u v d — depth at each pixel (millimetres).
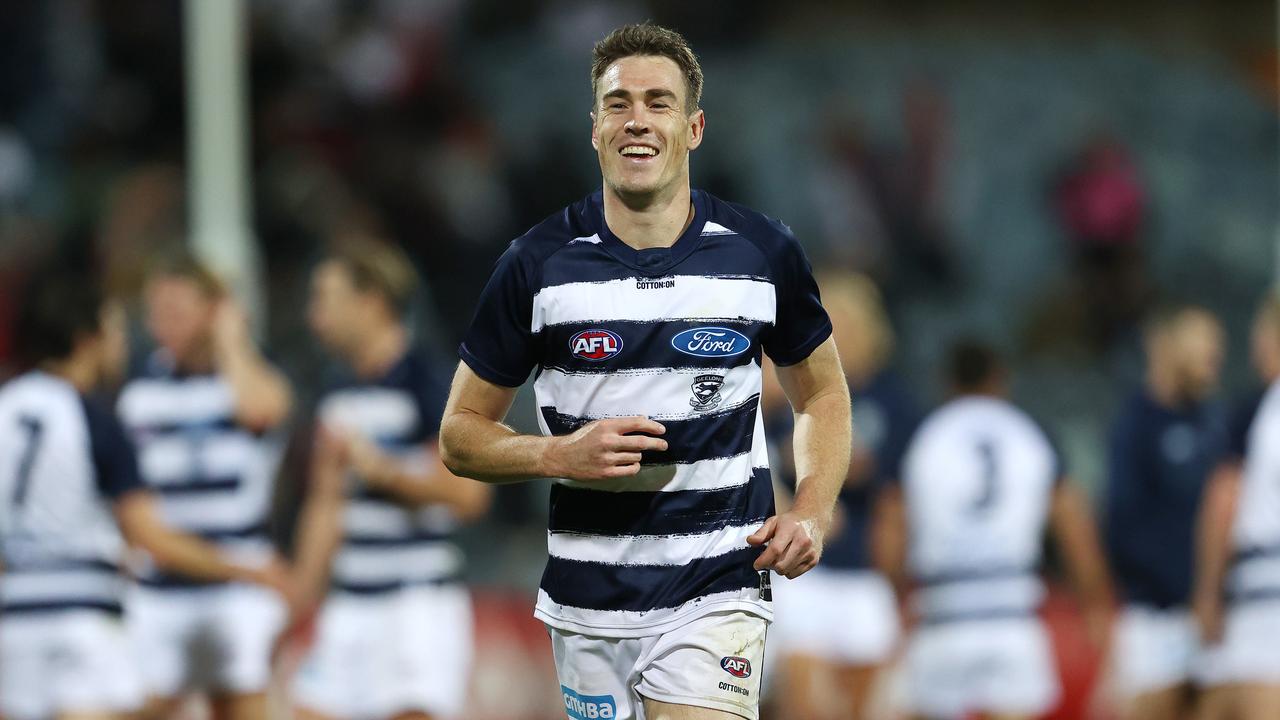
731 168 55625
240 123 43844
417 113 56281
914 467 24781
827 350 12297
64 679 19922
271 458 26266
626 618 11766
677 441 11609
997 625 24328
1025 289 56062
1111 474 25391
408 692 22047
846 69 62750
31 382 20203
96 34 56156
